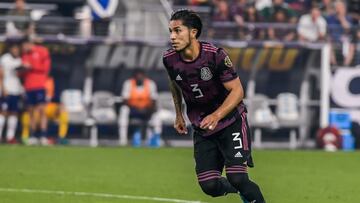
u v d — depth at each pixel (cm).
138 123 4806
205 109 2081
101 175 3278
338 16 5375
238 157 2047
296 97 4891
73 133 4809
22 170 3388
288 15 5297
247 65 4850
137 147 4466
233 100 2011
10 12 5088
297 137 4916
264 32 5206
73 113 4772
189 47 2006
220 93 2056
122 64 4794
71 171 3388
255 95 4869
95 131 4809
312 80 4891
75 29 5034
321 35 5234
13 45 4716
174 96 2142
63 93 4775
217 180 2081
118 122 4803
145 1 5316
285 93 4888
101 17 5059
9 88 4731
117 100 4794
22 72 4712
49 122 4794
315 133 4912
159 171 3428
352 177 3347
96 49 4775
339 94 4953
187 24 1991
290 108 4884
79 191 2855
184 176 3278
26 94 4716
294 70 4884
